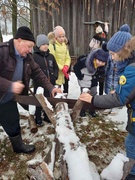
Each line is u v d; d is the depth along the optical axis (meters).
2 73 1.93
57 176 1.97
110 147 2.65
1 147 2.65
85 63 2.96
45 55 2.87
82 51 5.72
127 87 1.37
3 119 2.25
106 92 3.41
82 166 0.94
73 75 5.28
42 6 4.37
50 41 3.42
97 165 2.36
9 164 2.38
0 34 4.66
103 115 3.45
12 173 2.26
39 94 1.70
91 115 3.39
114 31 5.39
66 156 1.04
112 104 1.45
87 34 5.55
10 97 2.01
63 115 1.45
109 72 3.25
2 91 1.77
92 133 2.95
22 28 1.85
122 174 1.09
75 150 1.05
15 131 2.37
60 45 3.46
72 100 1.75
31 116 3.07
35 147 2.64
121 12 5.21
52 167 1.27
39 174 1.02
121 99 1.41
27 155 2.50
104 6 5.25
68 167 0.98
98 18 5.38
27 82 2.14
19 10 4.02
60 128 1.27
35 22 5.81
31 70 2.28
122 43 1.45
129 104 1.54
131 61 1.43
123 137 2.85
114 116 3.41
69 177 0.94
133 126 1.60
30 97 1.87
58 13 5.59
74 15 5.51
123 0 5.10
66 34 5.73
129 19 5.21
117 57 1.49
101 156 2.50
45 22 5.76
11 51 1.89
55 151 1.31
